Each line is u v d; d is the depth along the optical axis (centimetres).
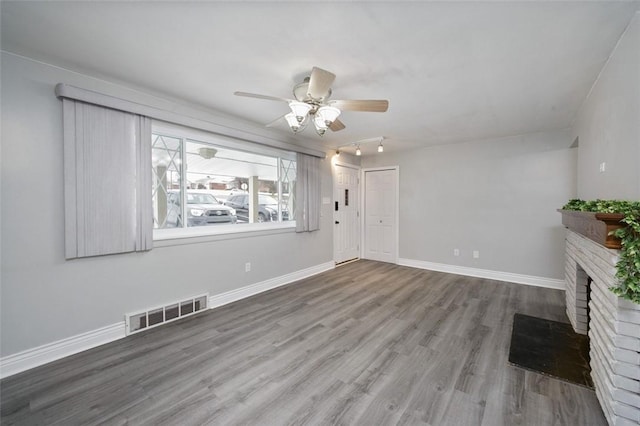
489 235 428
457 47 179
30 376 188
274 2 139
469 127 359
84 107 217
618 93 175
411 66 203
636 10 144
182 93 251
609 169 195
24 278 196
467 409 158
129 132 242
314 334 249
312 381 184
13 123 191
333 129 263
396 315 290
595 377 172
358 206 570
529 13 146
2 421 151
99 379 185
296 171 412
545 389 174
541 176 387
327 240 485
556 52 184
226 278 326
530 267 397
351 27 159
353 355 214
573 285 258
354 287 386
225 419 152
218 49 183
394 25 157
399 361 206
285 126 348
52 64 202
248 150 359
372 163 555
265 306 316
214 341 236
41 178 202
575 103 275
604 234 143
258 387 178
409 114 307
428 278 430
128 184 242
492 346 226
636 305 135
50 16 150
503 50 182
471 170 442
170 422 150
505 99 264
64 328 213
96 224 224
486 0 137
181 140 298
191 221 309
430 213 486
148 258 260
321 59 194
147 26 159
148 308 260
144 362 205
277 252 390
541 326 262
